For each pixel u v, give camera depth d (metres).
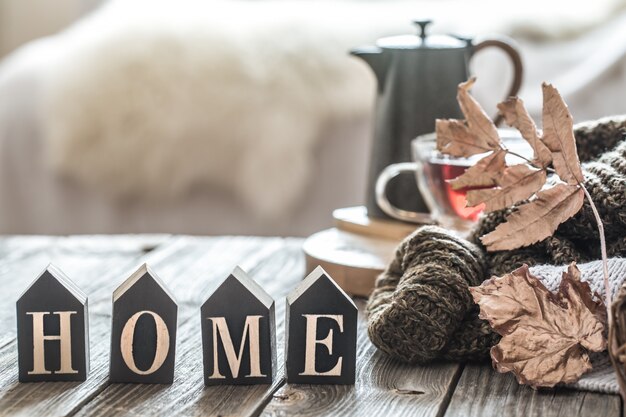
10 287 1.10
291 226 2.43
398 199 1.25
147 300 0.77
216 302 0.76
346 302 0.76
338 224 1.26
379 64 1.27
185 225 2.46
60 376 0.78
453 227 1.07
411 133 1.25
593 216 0.84
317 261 1.10
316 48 2.48
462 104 0.82
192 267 1.19
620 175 0.84
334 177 2.43
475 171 0.81
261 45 2.48
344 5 2.81
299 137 2.41
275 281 1.12
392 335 0.80
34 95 2.49
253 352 0.77
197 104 2.43
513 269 0.85
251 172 2.42
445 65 1.24
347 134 2.43
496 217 0.89
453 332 0.81
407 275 0.83
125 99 2.44
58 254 1.26
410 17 2.67
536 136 0.80
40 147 2.48
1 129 2.48
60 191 2.48
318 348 0.77
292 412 0.71
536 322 0.75
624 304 0.67
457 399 0.74
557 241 0.86
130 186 2.45
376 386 0.77
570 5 2.75
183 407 0.72
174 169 2.43
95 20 2.80
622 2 2.73
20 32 3.48
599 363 0.77
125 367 0.77
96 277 1.14
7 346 0.88
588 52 2.53
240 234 2.45
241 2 2.81
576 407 0.71
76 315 0.77
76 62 2.50
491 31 2.60
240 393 0.75
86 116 2.45
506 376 0.79
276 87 2.43
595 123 0.96
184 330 0.93
